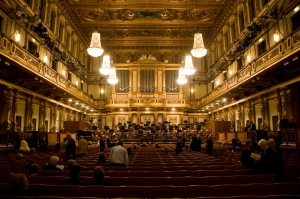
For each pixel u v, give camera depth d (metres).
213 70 30.34
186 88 34.81
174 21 28.02
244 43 18.73
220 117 29.28
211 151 12.85
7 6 14.47
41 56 19.72
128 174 5.96
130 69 33.72
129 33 31.52
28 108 18.69
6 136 13.61
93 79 34.66
